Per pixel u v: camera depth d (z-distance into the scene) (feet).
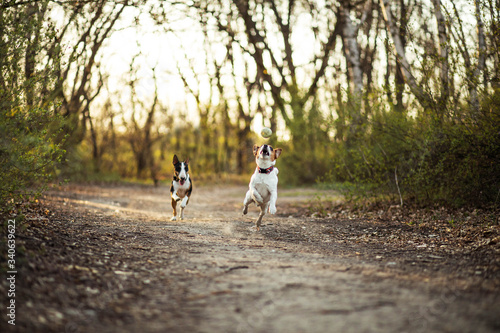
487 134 27.96
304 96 76.84
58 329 10.50
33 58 21.70
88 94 75.25
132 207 41.39
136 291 13.44
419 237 23.75
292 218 33.99
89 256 16.90
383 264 17.33
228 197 60.03
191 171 99.19
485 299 12.50
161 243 21.03
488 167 29.60
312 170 76.18
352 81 53.93
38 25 21.22
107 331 10.50
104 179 80.28
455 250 20.06
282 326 10.66
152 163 99.86
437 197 32.48
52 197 38.86
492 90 26.99
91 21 49.73
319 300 12.42
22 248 15.44
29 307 11.43
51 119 21.90
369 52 81.97
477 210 28.66
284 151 79.25
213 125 98.02
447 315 11.23
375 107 34.32
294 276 14.97
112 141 95.14
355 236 25.20
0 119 18.38
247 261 17.39
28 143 19.29
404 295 12.91
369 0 58.44
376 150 36.76
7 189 20.15
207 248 20.20
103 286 13.69
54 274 14.01
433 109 30.68
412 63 30.91
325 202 44.01
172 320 11.20
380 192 35.55
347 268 16.35
